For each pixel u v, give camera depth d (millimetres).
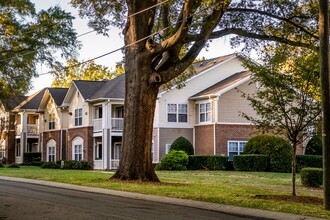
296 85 15133
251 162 33906
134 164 21812
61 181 22797
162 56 23516
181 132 39969
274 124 15664
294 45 22797
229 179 25484
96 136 41844
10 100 48969
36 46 37281
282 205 13844
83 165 39812
